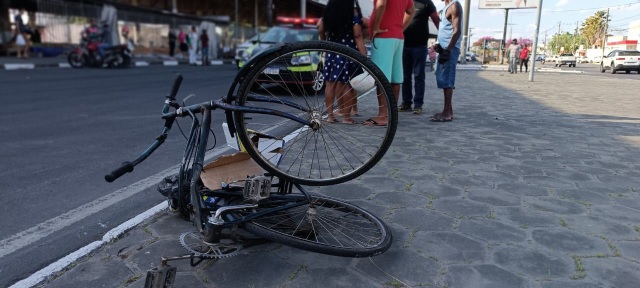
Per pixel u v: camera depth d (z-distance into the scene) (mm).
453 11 5301
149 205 2965
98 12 22172
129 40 21016
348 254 1974
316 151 3328
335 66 3328
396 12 4785
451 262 2127
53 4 20250
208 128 2221
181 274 2008
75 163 3885
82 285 1926
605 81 15703
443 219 2613
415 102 6367
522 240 2346
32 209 2871
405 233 2428
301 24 10625
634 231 2457
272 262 2121
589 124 5793
